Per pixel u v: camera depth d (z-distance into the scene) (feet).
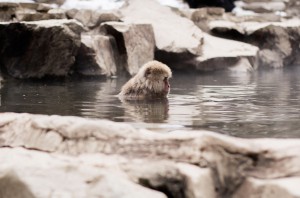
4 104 24.59
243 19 61.05
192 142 12.96
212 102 24.50
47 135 14.42
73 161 13.32
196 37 49.73
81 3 57.41
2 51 39.19
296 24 58.18
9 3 46.65
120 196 12.06
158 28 49.93
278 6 68.03
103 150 13.62
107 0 59.26
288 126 17.22
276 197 11.53
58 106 23.70
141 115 20.59
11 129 15.20
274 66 53.57
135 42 44.47
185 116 20.16
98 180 12.49
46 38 38.70
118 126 13.96
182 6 64.03
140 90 26.76
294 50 57.06
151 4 54.44
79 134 14.07
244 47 50.75
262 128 16.92
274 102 24.07
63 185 12.50
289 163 11.94
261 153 12.34
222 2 66.03
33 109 22.94
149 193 12.17
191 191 12.15
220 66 46.93
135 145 13.43
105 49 42.57
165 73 26.63
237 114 20.40
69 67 39.75
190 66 46.80
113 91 29.89
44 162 13.15
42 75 39.29
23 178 12.59
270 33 55.21
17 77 38.83
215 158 12.60
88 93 28.81
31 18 45.32
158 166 12.77
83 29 45.80
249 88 30.91
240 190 12.30
